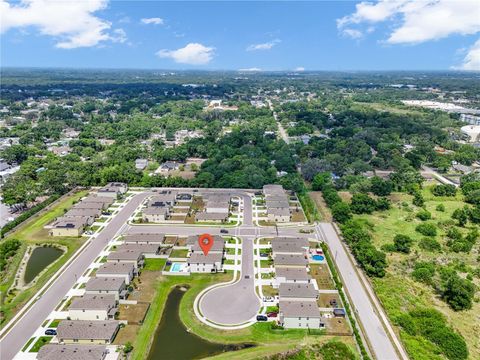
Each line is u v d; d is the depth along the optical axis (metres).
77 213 176.75
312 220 178.50
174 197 198.12
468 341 100.31
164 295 119.81
